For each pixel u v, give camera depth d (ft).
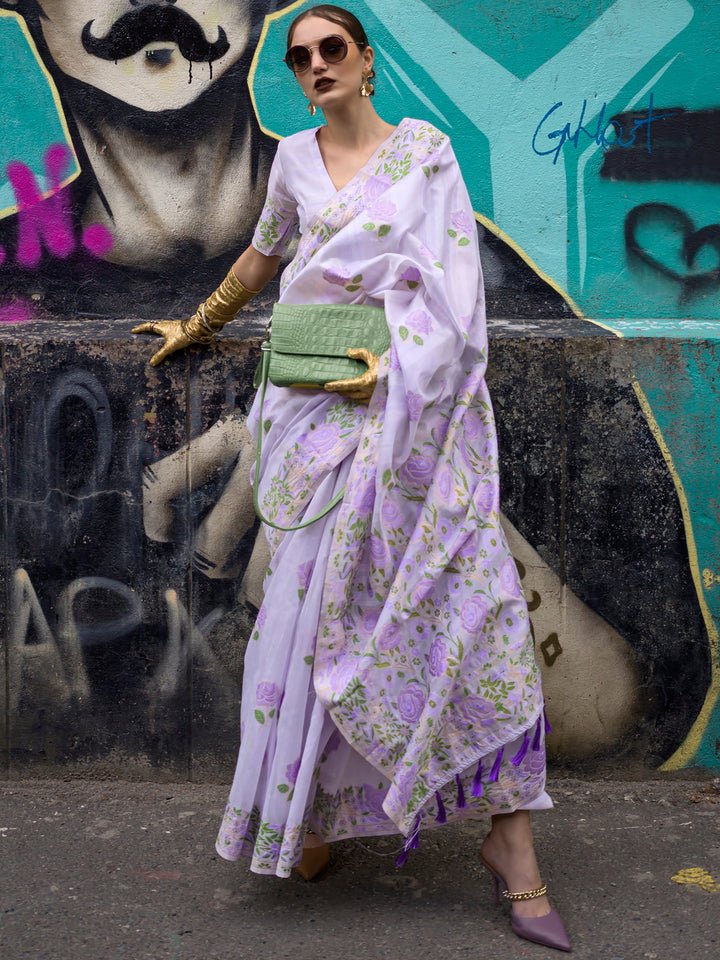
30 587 8.18
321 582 6.02
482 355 6.27
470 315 6.14
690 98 8.21
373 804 6.27
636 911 6.38
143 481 8.02
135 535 8.07
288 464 6.27
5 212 8.59
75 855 7.13
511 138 8.31
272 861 6.11
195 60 8.39
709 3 8.14
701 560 7.96
